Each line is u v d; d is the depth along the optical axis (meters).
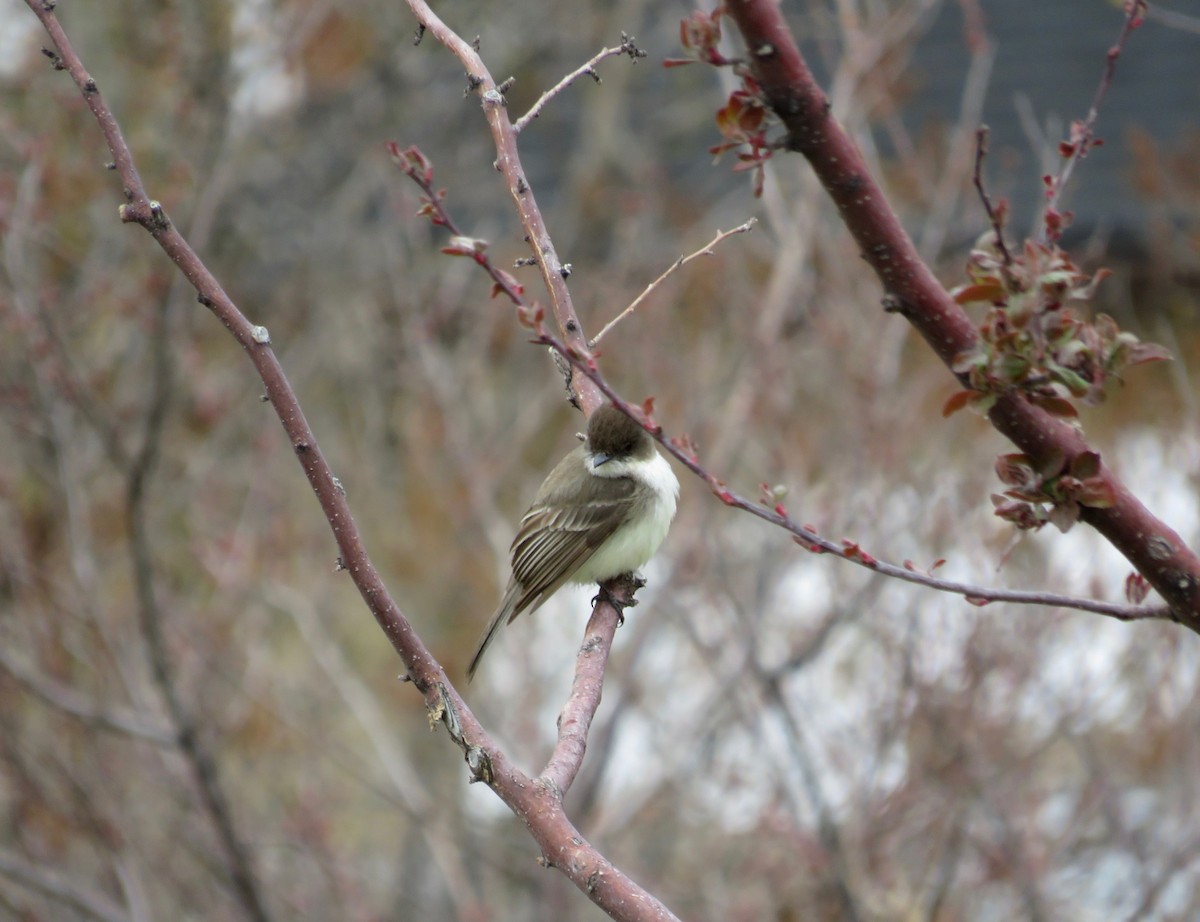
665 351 13.38
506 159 6.34
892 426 11.60
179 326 13.56
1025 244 4.45
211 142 13.55
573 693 5.98
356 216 19.42
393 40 20.12
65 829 12.23
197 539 14.09
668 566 12.47
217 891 12.91
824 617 11.82
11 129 12.84
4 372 11.95
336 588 15.05
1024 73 20.59
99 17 15.07
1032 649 10.87
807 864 10.80
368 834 15.73
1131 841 10.42
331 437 17.02
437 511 15.97
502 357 16.38
